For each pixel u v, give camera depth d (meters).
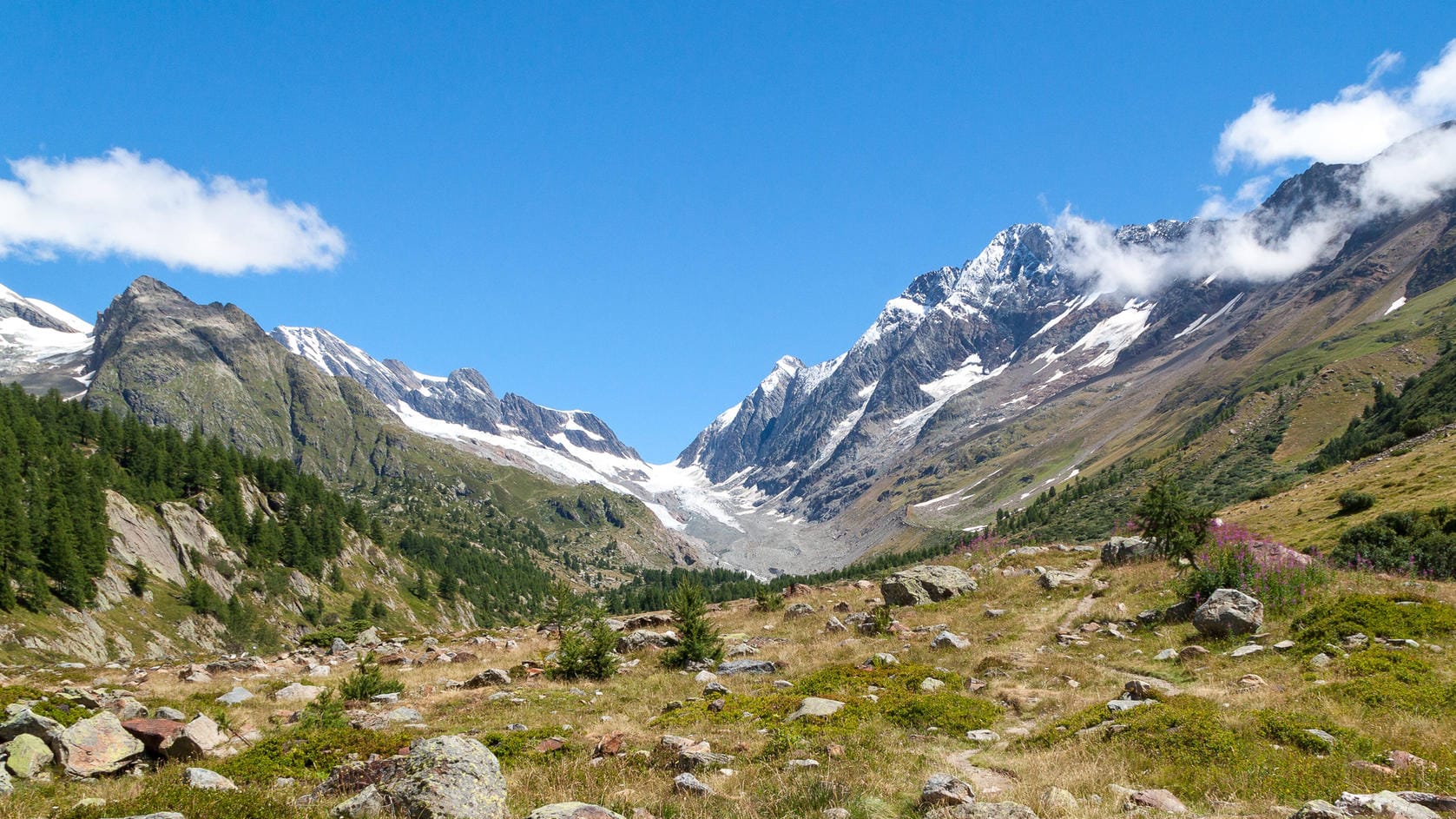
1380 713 18.06
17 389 191.38
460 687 31.84
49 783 16.84
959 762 18.42
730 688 28.84
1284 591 31.73
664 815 14.32
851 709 22.36
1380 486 79.38
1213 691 22.53
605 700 28.08
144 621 122.44
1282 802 13.53
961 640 34.66
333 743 20.31
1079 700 23.41
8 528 107.88
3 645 94.00
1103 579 44.91
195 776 16.25
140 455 181.50
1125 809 13.68
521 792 15.80
